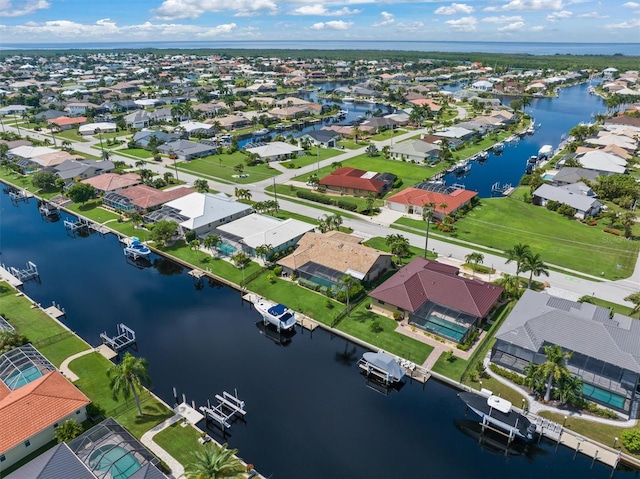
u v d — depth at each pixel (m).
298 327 80.50
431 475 52.31
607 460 52.94
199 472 45.25
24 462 52.25
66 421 53.34
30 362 65.12
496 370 66.75
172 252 106.12
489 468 53.41
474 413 61.50
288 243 103.50
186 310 85.94
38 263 104.50
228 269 98.00
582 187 134.75
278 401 63.34
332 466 53.09
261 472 52.16
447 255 101.75
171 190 135.12
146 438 55.84
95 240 116.94
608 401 60.34
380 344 73.75
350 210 128.62
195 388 65.56
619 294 85.75
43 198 144.00
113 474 47.31
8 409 53.06
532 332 67.50
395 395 64.81
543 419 57.94
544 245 106.25
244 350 74.62
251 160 173.88
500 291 79.81
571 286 88.69
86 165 158.88
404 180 154.00
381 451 55.38
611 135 190.38
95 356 71.19
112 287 94.19
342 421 59.94
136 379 56.88
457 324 74.94
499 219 121.38
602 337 64.19
